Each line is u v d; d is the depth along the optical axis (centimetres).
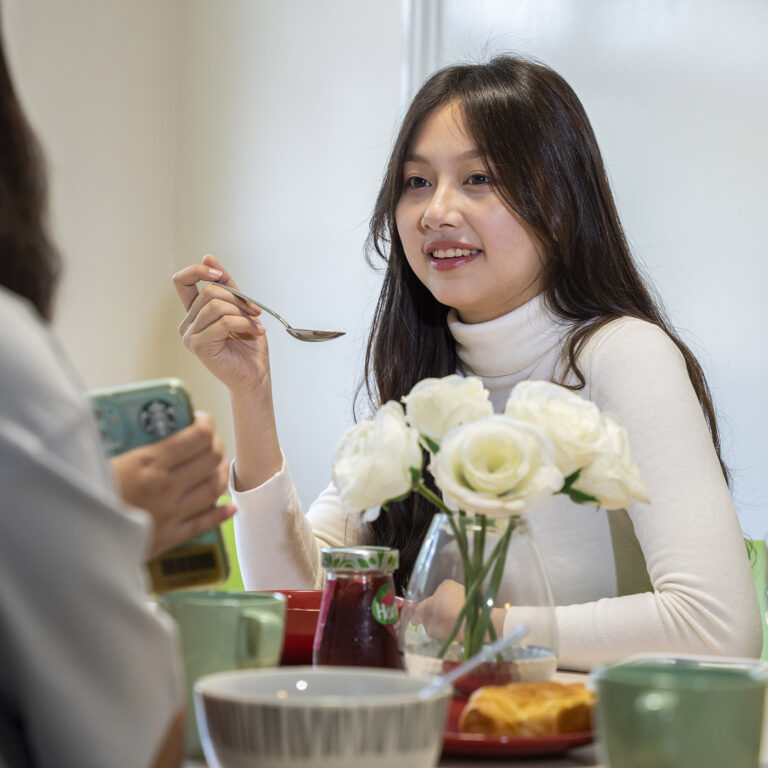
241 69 441
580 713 101
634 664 94
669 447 172
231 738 80
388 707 78
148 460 88
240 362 201
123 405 93
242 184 438
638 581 192
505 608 115
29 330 73
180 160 454
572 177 205
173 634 75
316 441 412
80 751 70
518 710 101
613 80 362
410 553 203
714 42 345
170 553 99
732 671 93
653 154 355
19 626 69
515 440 106
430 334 224
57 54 395
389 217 220
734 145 341
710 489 168
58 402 72
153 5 443
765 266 333
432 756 82
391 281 225
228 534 266
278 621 103
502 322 206
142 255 438
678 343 213
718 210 343
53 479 69
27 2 380
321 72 420
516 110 202
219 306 202
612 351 189
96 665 70
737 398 335
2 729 73
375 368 228
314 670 90
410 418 114
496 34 381
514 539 116
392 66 400
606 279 208
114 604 70
